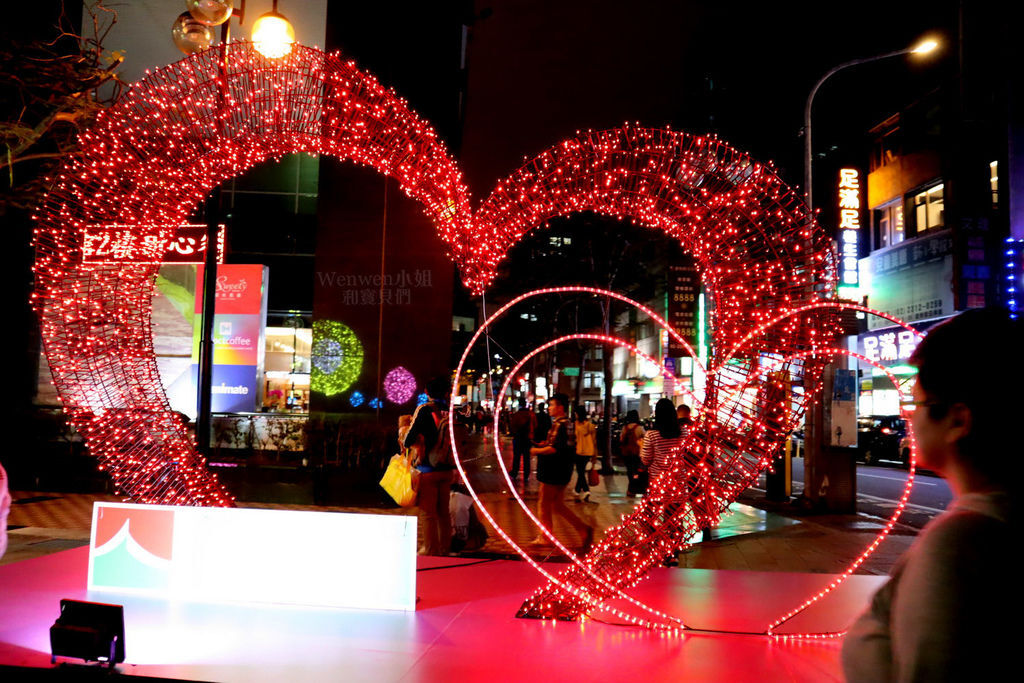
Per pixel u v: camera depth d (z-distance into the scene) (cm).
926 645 114
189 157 631
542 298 2544
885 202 3083
